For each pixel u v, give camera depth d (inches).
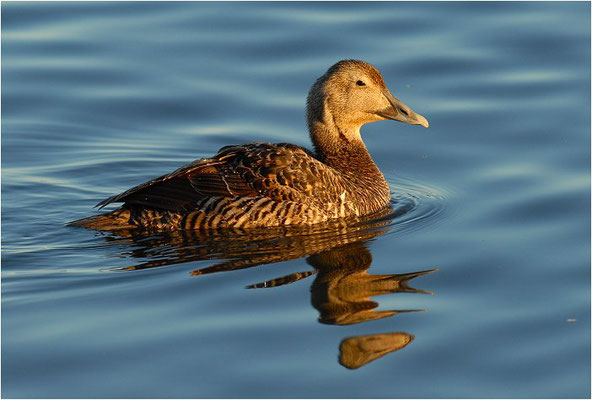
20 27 858.1
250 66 804.0
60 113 763.4
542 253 532.7
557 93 751.1
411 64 793.6
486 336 446.3
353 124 622.2
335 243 544.4
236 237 546.3
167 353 426.6
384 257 530.0
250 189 556.1
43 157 709.3
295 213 559.8
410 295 484.4
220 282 491.5
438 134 718.5
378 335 445.4
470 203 613.0
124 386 403.5
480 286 495.2
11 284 492.7
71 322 453.4
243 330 445.4
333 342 437.4
